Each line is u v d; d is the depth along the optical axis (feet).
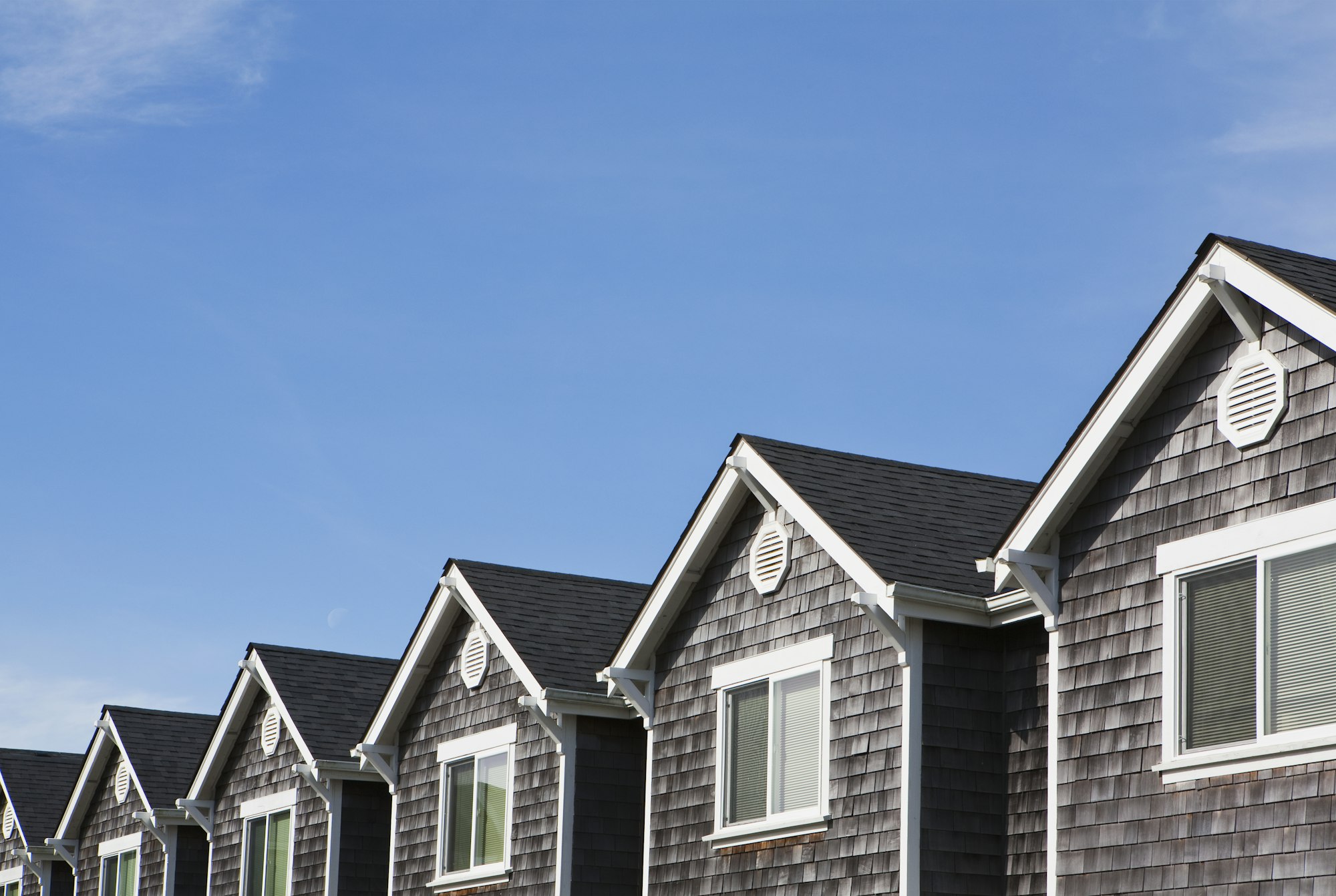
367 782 81.35
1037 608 47.83
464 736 71.92
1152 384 44.29
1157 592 43.37
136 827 102.42
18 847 117.39
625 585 78.64
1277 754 39.27
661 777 59.67
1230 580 41.73
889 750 49.42
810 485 55.21
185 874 97.76
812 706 53.36
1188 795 41.39
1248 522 41.27
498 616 69.92
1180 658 42.45
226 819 91.09
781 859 53.11
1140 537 44.16
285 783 85.51
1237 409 42.19
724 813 56.18
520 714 68.44
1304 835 38.45
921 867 47.93
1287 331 41.37
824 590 53.57
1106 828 43.32
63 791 119.65
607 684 65.82
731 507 58.39
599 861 64.18
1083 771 44.34
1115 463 45.44
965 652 50.34
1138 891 42.04
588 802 64.64
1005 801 49.52
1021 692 49.90
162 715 106.93
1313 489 39.91
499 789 68.80
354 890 79.61
